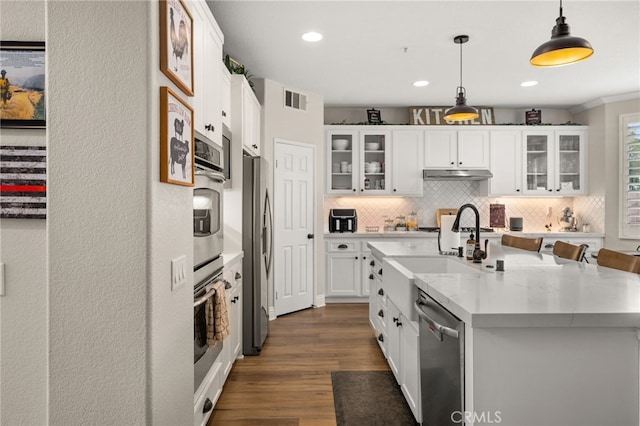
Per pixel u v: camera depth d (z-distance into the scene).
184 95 1.73
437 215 5.84
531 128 5.56
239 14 3.03
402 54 3.81
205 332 2.12
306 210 4.99
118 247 1.32
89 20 1.32
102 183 1.32
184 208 1.69
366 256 5.30
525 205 5.91
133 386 1.32
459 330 1.47
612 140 5.23
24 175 1.51
